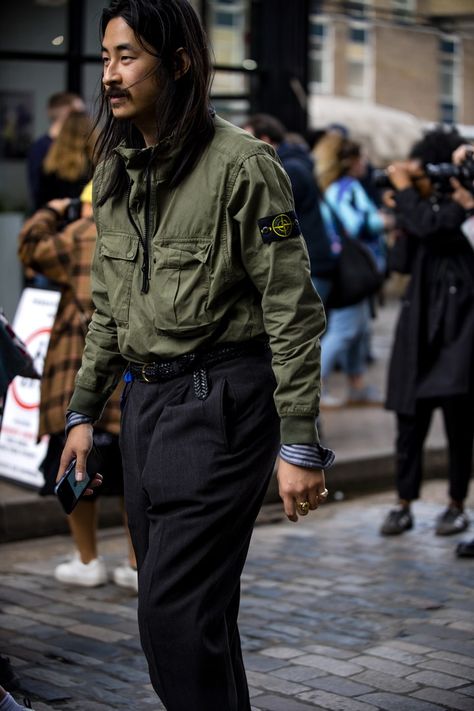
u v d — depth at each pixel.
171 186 3.02
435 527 6.97
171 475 3.00
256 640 4.88
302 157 8.42
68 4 10.44
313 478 2.94
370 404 10.63
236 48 11.07
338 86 27.36
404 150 20.91
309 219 8.29
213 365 3.04
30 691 4.22
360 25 27.28
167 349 3.05
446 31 18.06
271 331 2.96
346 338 9.91
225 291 3.02
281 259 2.96
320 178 10.05
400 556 6.32
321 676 4.43
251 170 2.96
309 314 2.97
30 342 7.01
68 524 6.95
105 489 5.44
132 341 3.10
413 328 6.54
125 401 3.20
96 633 4.98
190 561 2.98
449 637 4.91
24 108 10.45
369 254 8.51
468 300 6.52
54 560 6.30
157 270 3.03
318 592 5.61
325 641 4.86
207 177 2.98
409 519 6.86
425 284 6.57
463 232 6.53
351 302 8.46
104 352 3.34
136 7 2.96
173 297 3.00
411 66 28.11
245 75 11.12
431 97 28.44
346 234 8.53
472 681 4.38
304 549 6.49
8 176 10.49
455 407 6.62
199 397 3.02
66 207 5.86
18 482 7.13
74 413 3.35
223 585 3.03
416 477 6.82
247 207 2.95
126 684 4.33
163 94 3.00
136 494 3.14
